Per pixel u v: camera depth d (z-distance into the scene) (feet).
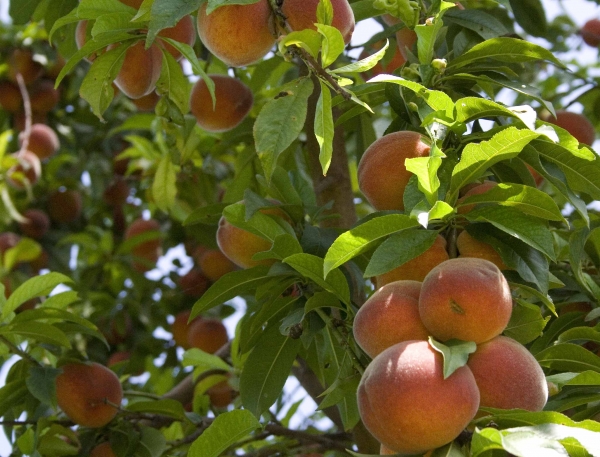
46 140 7.47
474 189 3.71
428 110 3.91
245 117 5.17
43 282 4.58
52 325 4.65
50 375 4.56
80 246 7.88
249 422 3.56
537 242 3.57
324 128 3.64
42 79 7.72
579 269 4.04
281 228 4.18
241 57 3.89
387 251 3.57
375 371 3.36
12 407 4.77
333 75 3.69
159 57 4.26
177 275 6.97
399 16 4.06
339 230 4.25
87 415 4.66
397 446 3.33
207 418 4.86
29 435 4.61
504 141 3.53
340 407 4.39
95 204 7.97
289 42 3.65
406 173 3.79
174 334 6.48
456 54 4.47
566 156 3.81
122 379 5.33
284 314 4.16
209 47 3.92
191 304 6.70
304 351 4.39
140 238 6.82
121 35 4.03
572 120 5.01
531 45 4.04
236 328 5.10
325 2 3.71
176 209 6.24
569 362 3.86
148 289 6.82
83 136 7.72
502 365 3.42
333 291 3.90
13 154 7.36
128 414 4.78
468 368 3.39
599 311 4.05
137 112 7.62
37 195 7.82
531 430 3.27
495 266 3.53
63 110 7.95
